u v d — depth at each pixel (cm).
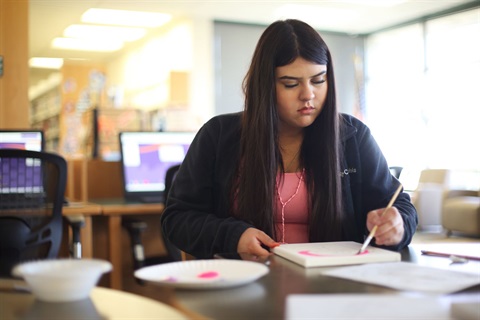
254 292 79
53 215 241
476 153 714
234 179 142
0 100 402
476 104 713
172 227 138
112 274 288
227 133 145
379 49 855
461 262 103
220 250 123
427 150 779
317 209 138
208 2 689
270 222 136
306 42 129
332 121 137
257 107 134
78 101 929
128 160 338
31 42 880
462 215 589
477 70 711
